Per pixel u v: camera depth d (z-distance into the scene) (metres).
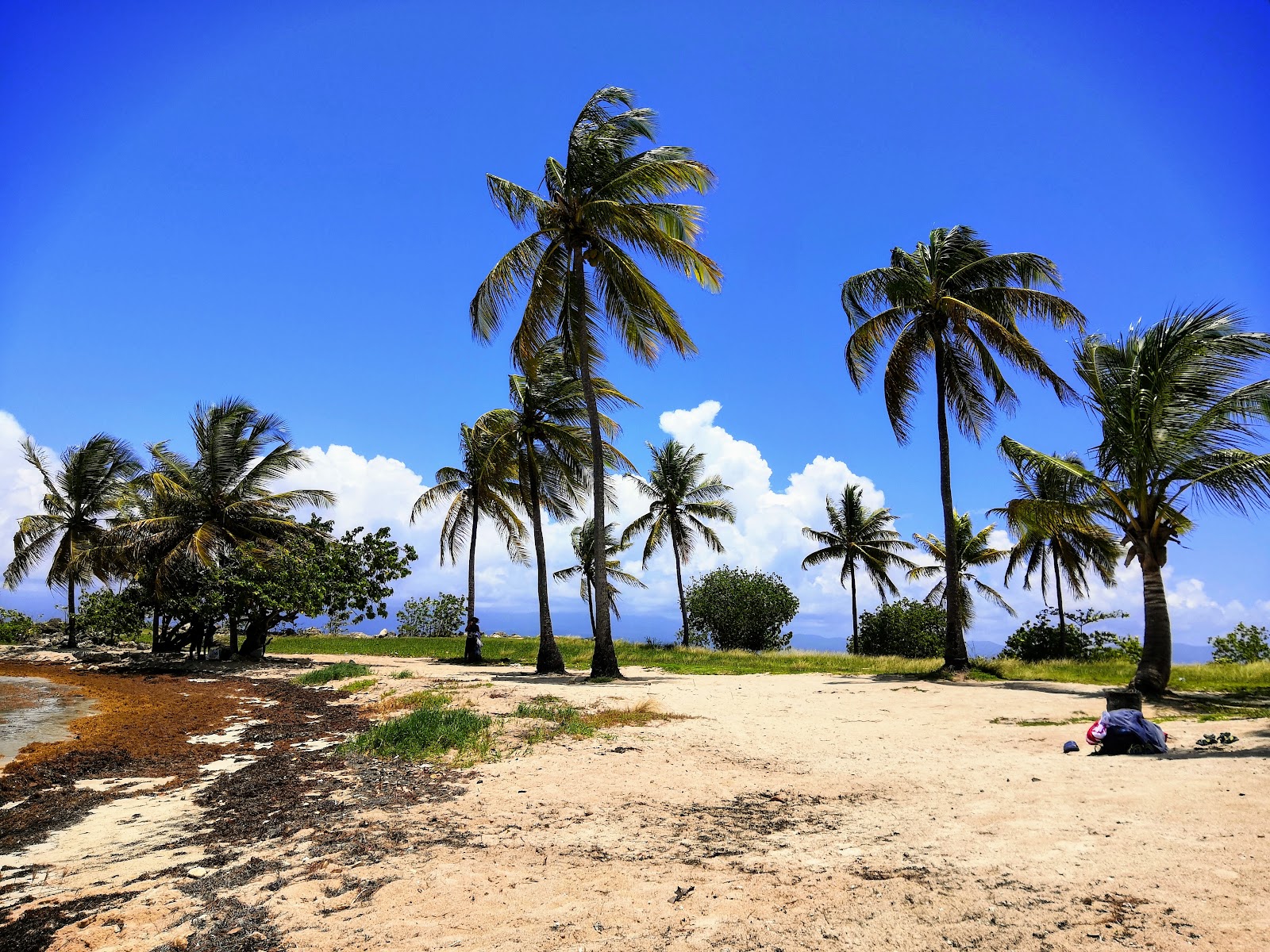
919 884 4.23
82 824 6.39
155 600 24.61
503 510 28.62
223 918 4.14
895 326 21.55
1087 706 13.30
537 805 6.55
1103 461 16.45
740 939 3.61
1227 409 14.12
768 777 7.77
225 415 25.33
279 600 24.02
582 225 19.28
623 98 18.91
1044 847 4.73
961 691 16.39
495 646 34.09
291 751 9.49
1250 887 3.77
